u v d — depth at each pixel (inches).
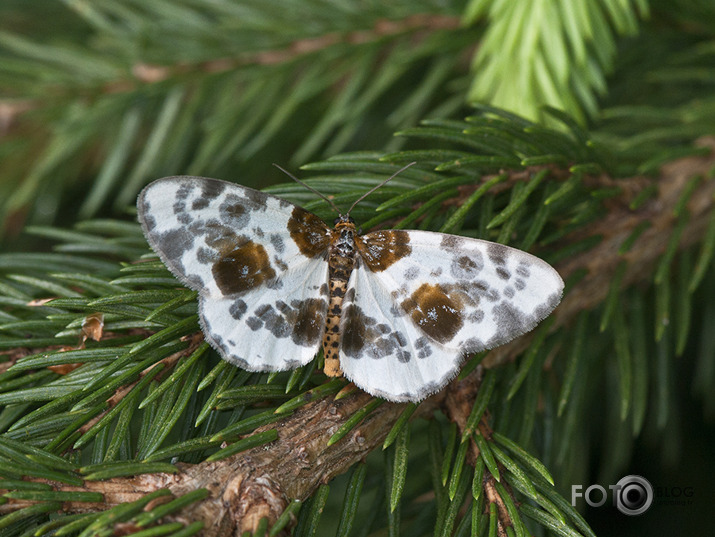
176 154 8.1
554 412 6.9
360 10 7.8
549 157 6.8
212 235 6.8
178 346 6.5
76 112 7.8
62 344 6.6
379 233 7.0
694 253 7.4
